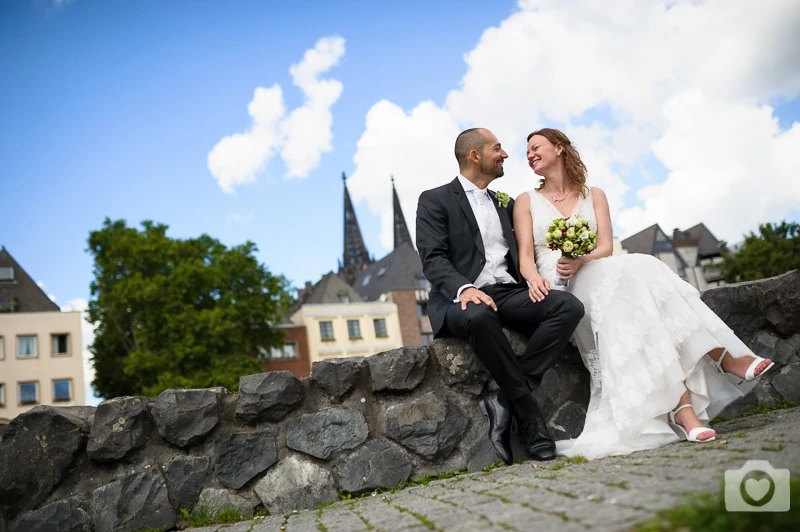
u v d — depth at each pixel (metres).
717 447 3.30
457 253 4.79
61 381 61.12
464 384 4.59
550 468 3.79
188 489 4.21
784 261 54.25
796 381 5.18
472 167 4.91
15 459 4.15
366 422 4.45
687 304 4.12
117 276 40.84
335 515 3.61
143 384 38.91
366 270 95.69
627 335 4.06
